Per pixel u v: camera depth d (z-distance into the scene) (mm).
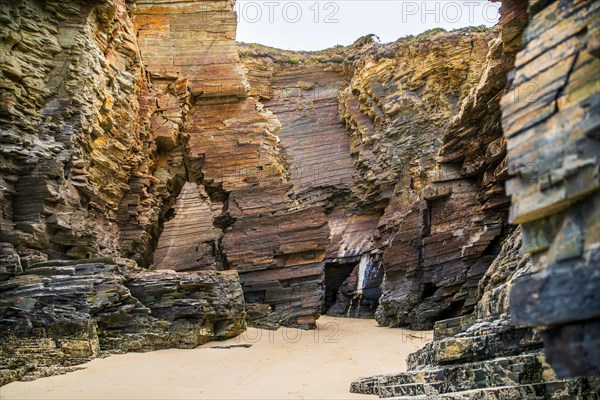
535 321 6297
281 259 29000
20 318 17500
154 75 30531
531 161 6691
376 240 37500
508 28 19172
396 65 40219
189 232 32656
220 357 20016
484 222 28328
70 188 22094
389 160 38438
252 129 30922
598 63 6305
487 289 17594
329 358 20812
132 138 27250
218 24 31625
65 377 16266
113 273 20422
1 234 19406
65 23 23047
